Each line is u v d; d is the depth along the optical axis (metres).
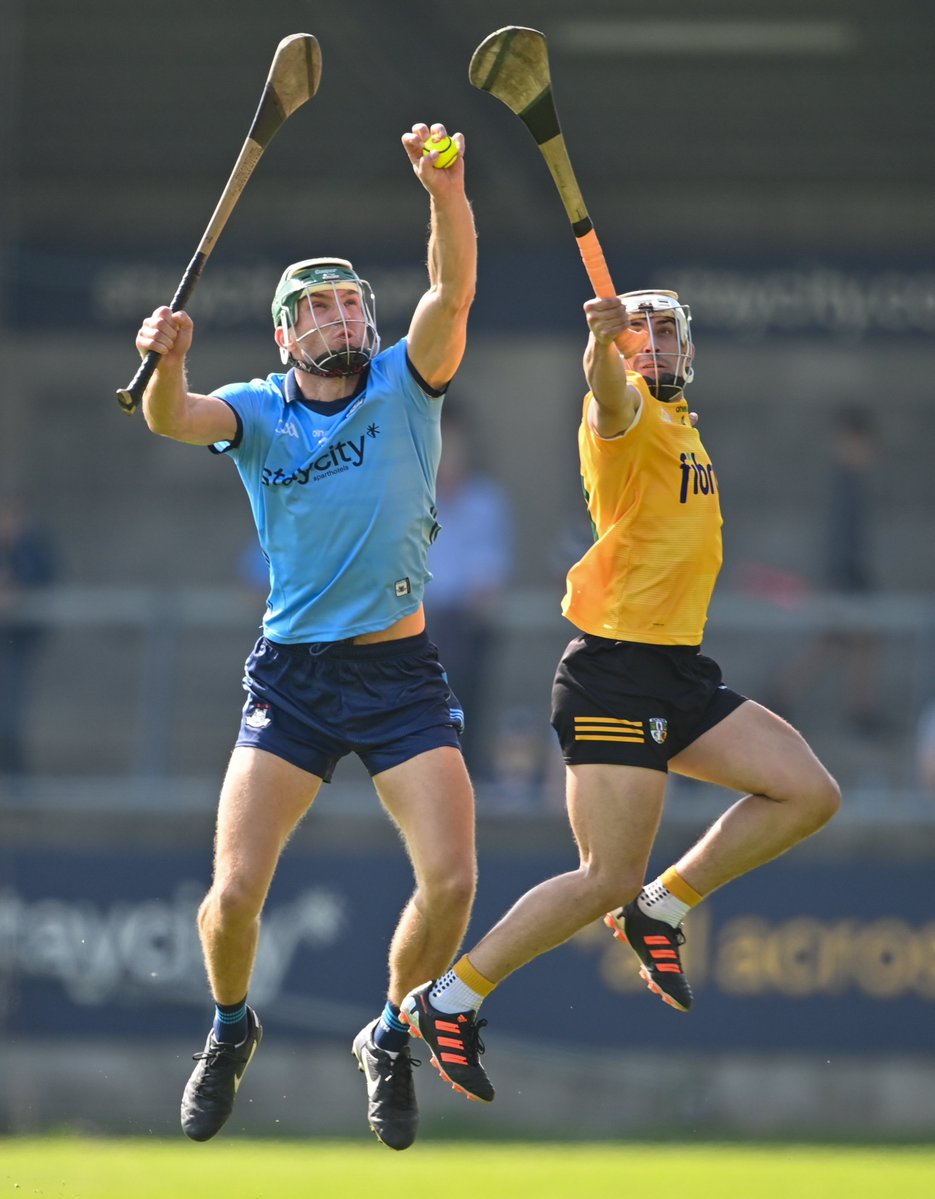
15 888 43.97
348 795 44.34
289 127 58.16
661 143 59.09
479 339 57.62
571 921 22.03
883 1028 42.22
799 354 62.81
